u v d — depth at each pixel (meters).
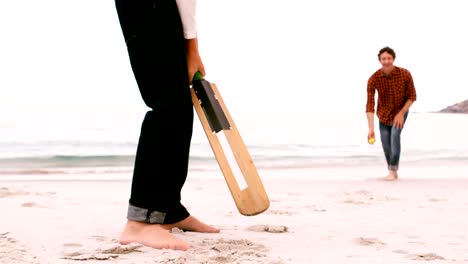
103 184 6.32
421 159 12.52
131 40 2.48
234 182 2.47
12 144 13.59
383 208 4.27
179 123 2.52
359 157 12.92
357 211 4.06
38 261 2.21
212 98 2.55
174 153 2.54
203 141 15.12
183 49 2.49
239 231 3.06
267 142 16.41
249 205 2.44
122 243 2.53
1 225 3.13
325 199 4.92
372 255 2.45
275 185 6.38
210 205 4.48
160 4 2.42
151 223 2.54
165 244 2.45
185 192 5.56
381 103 7.13
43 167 9.95
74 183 6.39
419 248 2.64
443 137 19.77
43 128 17.89
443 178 7.68
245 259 2.27
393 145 7.09
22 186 5.86
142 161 2.54
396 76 6.88
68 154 11.86
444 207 4.34
